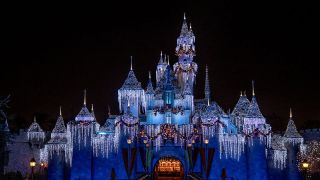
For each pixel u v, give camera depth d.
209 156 69.88
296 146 72.88
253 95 72.62
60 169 70.44
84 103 72.31
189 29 88.62
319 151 74.50
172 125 71.69
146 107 79.62
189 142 71.00
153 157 72.25
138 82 76.12
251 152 69.69
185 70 85.88
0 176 64.00
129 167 70.19
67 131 71.75
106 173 70.44
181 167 73.25
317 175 73.50
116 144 70.88
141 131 71.75
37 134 79.38
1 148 63.91
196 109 79.69
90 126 70.75
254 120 70.12
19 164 78.00
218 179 69.31
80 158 70.00
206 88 86.75
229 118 74.25
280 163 72.06
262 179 69.00
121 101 75.69
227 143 70.12
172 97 79.00
